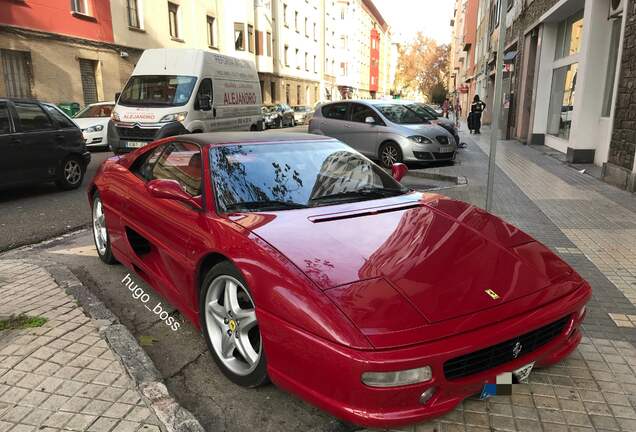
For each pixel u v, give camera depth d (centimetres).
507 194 829
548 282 274
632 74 829
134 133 1166
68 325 342
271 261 259
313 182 364
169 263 345
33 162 839
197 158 367
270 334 245
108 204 449
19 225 672
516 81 2006
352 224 309
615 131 894
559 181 947
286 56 4538
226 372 291
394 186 395
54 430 237
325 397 225
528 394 281
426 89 8831
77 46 1977
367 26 8275
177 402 262
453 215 340
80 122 1534
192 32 2873
